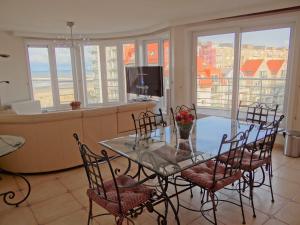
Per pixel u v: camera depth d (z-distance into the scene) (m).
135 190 1.99
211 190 2.01
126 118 3.85
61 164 3.39
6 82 5.41
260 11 3.91
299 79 3.80
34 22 4.81
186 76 5.22
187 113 2.51
